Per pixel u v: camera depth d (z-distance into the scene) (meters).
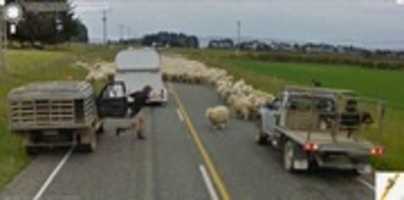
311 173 17.25
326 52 137.25
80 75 57.12
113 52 113.25
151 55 39.47
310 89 19.30
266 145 22.41
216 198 13.56
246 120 30.34
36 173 16.56
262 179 16.06
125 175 16.23
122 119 25.58
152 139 23.30
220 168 17.47
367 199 13.94
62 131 19.56
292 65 104.56
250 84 47.41
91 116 20.45
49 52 96.00
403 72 93.38
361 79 71.88
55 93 19.22
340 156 16.17
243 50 151.12
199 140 23.12
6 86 36.38
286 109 18.73
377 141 21.38
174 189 14.46
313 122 18.44
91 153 20.14
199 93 47.81
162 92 37.81
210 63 81.25
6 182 15.25
